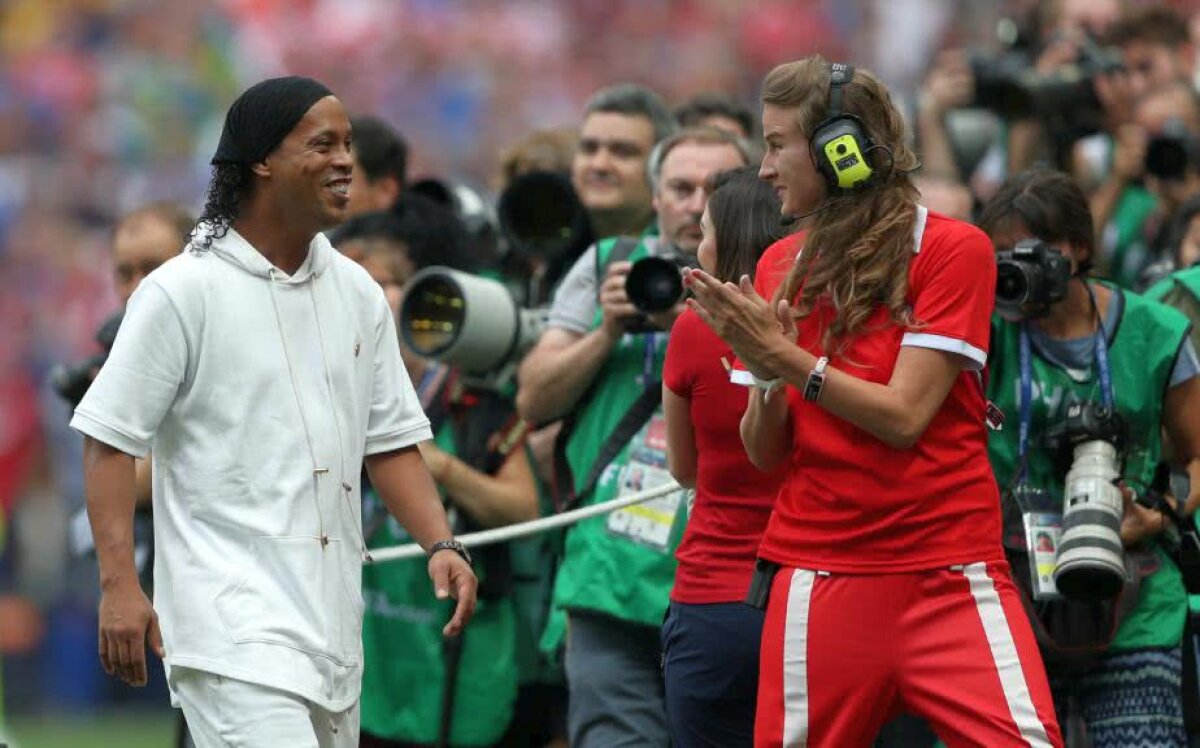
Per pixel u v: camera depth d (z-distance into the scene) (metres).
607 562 20.02
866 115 15.41
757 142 25.67
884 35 55.41
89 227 56.38
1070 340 19.03
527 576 22.72
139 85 58.75
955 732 15.18
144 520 22.25
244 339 16.16
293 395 16.25
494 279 24.69
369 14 59.66
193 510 16.11
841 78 15.45
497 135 58.44
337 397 16.52
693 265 19.50
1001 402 19.09
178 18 60.16
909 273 15.33
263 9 60.12
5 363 52.34
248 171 16.34
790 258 15.84
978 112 28.28
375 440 17.09
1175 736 18.70
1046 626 18.45
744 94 58.22
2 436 48.66
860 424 15.09
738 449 17.47
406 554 21.17
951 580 15.29
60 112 57.94
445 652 22.33
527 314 22.11
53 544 46.09
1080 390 18.94
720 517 17.66
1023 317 18.78
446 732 22.14
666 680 18.06
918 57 54.78
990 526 15.53
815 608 15.47
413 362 22.94
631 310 19.95
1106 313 19.16
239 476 16.08
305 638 15.94
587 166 23.77
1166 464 18.59
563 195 22.88
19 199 56.03
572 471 20.64
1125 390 19.08
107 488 15.92
